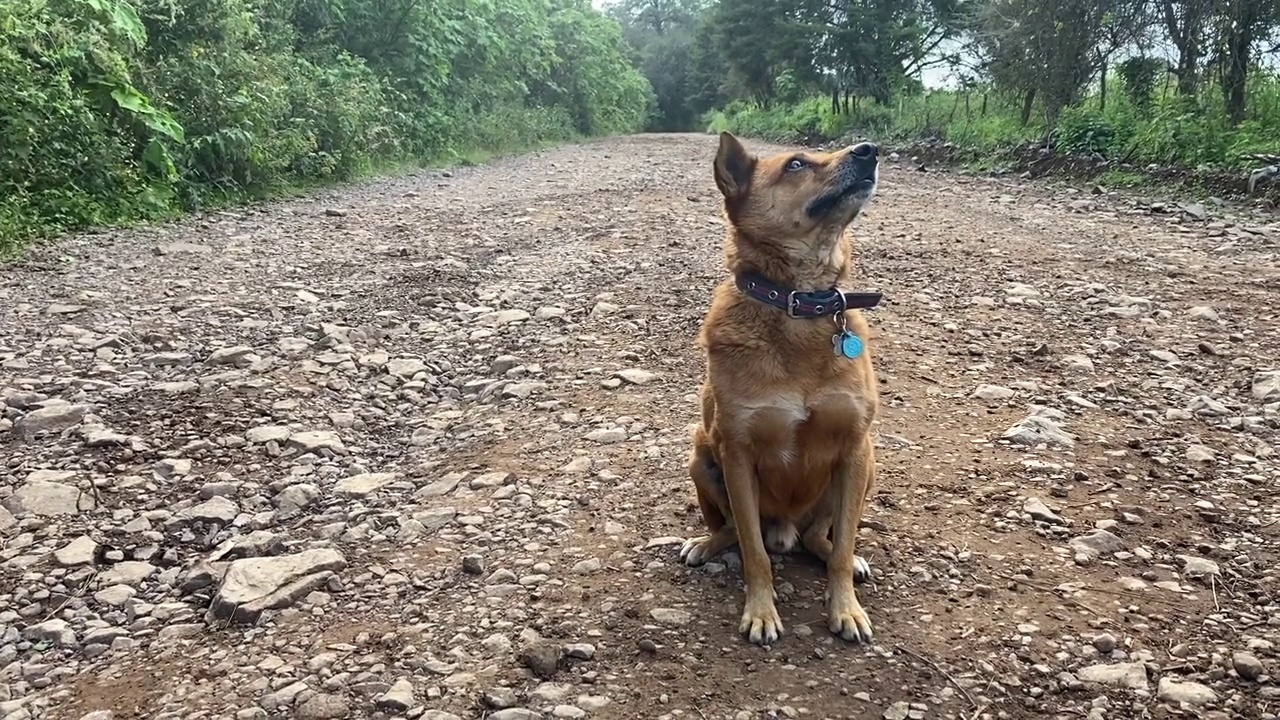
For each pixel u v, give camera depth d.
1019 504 1.35
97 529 1.36
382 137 6.41
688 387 1.87
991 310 2.36
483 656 1.02
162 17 4.50
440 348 2.20
